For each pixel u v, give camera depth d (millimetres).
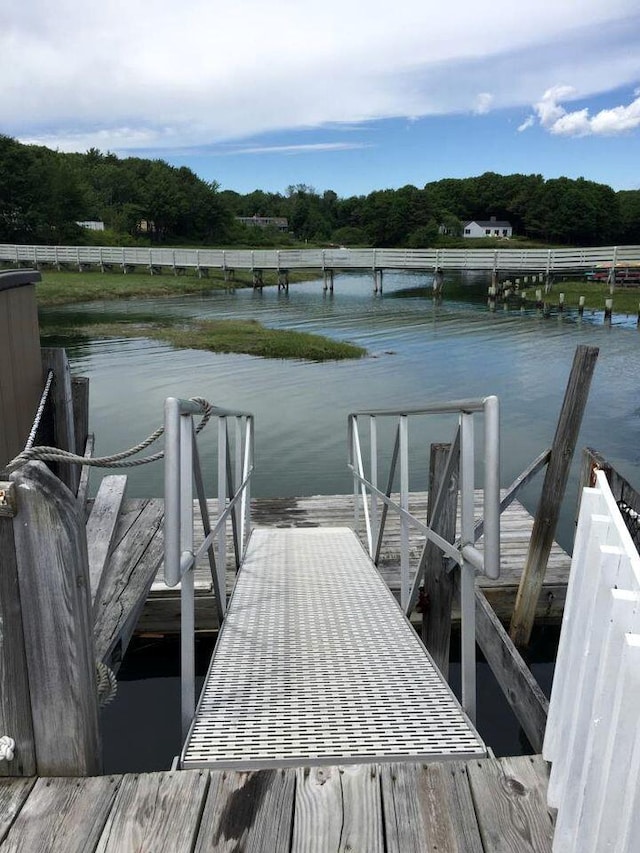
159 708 3859
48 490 1483
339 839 1466
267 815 1532
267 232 103938
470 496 2066
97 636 2658
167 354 18391
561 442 4059
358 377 15500
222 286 41688
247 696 2178
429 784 1639
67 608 1539
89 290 35500
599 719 1225
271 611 3031
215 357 18000
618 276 36938
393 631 2773
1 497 1465
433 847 1445
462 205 121625
